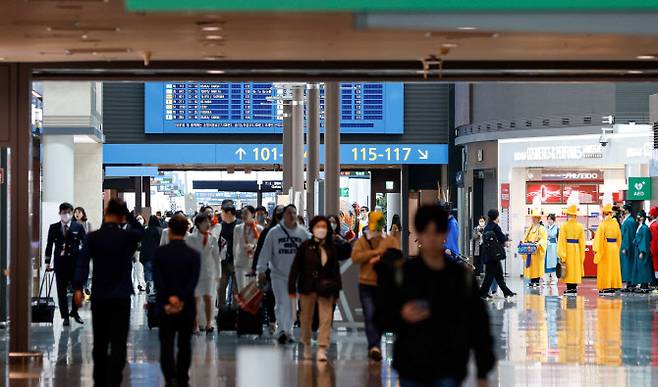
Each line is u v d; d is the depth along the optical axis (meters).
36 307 26.56
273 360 20.20
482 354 9.47
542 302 34.78
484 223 46.66
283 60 19.66
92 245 15.96
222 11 11.85
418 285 9.45
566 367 19.47
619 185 48.25
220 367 19.27
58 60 19.56
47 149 48.09
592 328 26.38
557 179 49.12
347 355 21.03
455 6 11.21
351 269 25.48
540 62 19.50
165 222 45.72
